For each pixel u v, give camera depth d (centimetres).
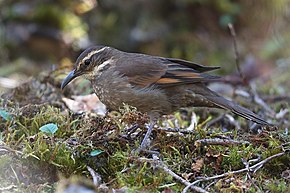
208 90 1162
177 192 916
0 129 1084
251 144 1026
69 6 2172
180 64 1159
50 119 1099
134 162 970
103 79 1141
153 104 1129
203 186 940
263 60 1983
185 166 986
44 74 1421
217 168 983
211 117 1348
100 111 1298
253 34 2128
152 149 1038
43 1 2162
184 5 2173
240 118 1334
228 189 915
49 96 1354
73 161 970
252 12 2138
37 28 2134
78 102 1328
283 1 2102
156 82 1125
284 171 969
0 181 936
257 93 1552
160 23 2172
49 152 966
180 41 2144
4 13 2145
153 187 918
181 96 1145
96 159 990
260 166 966
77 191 936
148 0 2170
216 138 1053
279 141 1038
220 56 2077
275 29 2095
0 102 1200
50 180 966
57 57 2116
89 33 2158
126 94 1123
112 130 1041
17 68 1978
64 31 2147
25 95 1334
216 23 2172
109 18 2162
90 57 1157
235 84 1599
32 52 2117
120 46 2141
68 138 1040
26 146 970
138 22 2162
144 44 2145
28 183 953
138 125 1069
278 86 1684
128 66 1129
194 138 1050
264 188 927
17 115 1105
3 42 2109
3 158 955
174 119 1289
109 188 929
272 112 1397
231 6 2139
